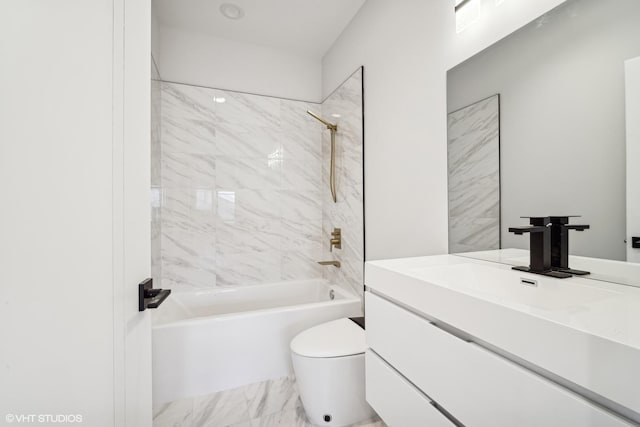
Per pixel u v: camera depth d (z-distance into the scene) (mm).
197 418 1476
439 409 812
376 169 1895
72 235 520
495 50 1107
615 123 787
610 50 792
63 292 498
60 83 499
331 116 2557
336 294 2312
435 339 792
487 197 1153
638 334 446
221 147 2436
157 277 2074
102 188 597
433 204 1417
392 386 992
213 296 2328
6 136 402
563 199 909
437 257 1266
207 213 2393
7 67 404
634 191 757
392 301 1032
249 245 2535
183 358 1662
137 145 709
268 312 1860
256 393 1700
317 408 1377
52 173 481
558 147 918
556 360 500
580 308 602
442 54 1350
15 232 415
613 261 793
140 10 719
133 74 698
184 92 2316
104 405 587
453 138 1297
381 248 1851
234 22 2232
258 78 2559
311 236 2744
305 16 2168
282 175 2643
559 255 921
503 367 603
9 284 405
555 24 916
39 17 458
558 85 913
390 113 1737
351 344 1418
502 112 1091
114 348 623
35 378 441
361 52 2068
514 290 937
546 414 523
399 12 1639
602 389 438
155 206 2008
